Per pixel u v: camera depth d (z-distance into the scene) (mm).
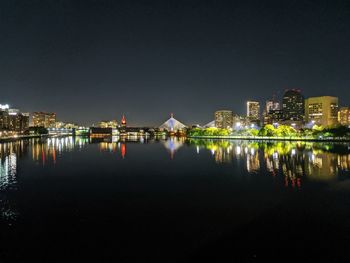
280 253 26375
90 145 191000
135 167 80938
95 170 75438
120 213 37906
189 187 53156
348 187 50375
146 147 167375
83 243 29000
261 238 29438
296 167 75000
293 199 43188
